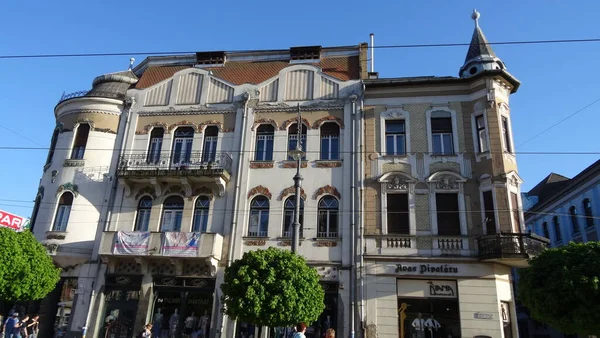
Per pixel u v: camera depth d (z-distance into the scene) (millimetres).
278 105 24312
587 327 14641
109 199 23969
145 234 21938
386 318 19578
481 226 20375
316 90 24281
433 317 19531
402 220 21328
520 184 21469
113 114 25844
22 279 18312
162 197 23625
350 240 21047
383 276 20203
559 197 35531
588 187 31359
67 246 22844
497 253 18953
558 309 15289
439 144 22438
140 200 23984
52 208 23797
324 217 21969
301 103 24109
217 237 21625
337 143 23359
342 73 24797
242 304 14406
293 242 16328
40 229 23625
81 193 23938
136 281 22125
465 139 22047
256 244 21859
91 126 25234
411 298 19922
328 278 20609
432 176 21469
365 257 20578
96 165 24609
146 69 28109
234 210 22531
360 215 21406
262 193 22750
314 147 23156
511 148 21906
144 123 25594
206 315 21281
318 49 26000
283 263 15086
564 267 15391
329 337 11188
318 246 21250
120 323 21719
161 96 26094
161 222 23281
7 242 18250
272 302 14211
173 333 21203
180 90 26047
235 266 15547
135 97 26203
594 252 15453
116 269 22422
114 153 25141
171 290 21812
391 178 21844
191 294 21734
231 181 23312
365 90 23672
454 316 19359
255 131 24219
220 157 23688
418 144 22375
